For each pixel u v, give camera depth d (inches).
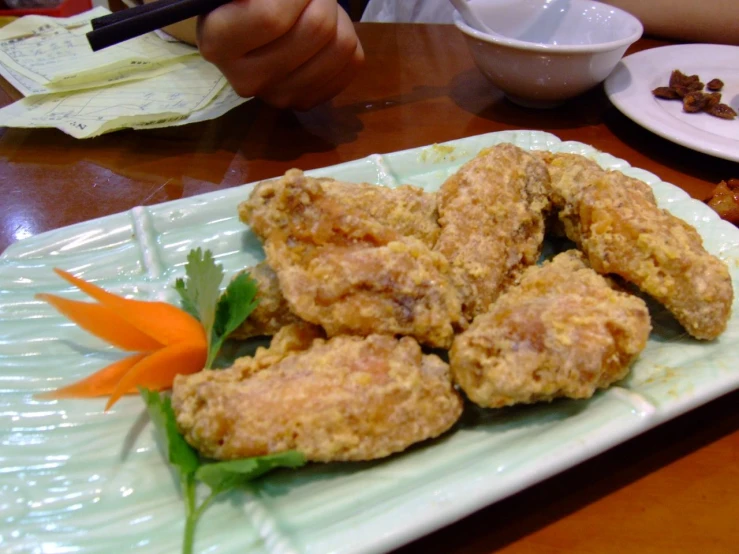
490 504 5.4
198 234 8.8
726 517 5.7
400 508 5.1
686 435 6.5
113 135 12.6
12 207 10.3
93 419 6.4
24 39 16.3
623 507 5.8
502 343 6.1
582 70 12.4
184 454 5.7
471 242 7.5
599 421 5.9
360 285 6.5
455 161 10.6
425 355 6.5
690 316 7.0
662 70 14.8
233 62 11.9
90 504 5.7
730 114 12.9
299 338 6.7
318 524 5.2
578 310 6.4
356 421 5.7
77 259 8.3
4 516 5.5
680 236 7.3
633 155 12.1
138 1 18.1
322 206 7.1
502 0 14.4
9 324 7.4
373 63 16.4
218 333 7.0
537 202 8.4
